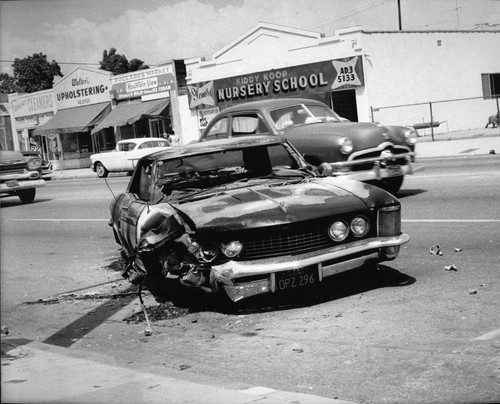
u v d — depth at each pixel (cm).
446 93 3070
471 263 701
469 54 3142
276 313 597
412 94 2967
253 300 635
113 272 877
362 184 661
